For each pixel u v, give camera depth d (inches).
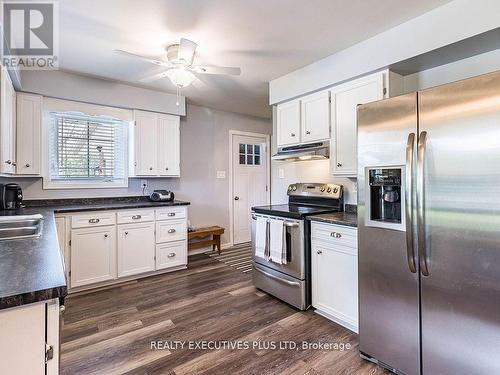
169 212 139.1
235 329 87.0
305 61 109.0
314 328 87.4
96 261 117.9
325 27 85.0
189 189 171.5
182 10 75.6
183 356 73.7
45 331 30.5
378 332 69.2
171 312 98.0
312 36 90.4
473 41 72.6
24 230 71.0
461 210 53.9
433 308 58.5
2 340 28.4
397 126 63.6
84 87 124.3
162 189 159.8
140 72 119.6
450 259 55.6
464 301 54.1
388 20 81.7
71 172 131.8
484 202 51.1
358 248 73.4
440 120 56.3
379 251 68.3
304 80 114.2
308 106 115.1
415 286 61.4
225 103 167.8
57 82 118.0
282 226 103.0
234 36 89.8
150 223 132.9
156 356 73.7
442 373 57.6
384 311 67.7
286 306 102.7
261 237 112.4
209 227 176.4
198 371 68.1
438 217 56.9
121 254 124.3
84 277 114.9
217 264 153.0
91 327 87.8
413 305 61.8
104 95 129.3
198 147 175.2
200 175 176.4
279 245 103.6
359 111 72.1
